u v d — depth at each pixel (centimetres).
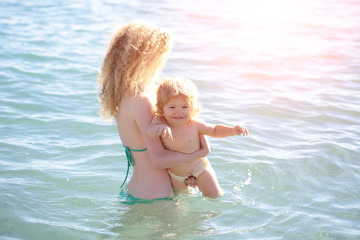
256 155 459
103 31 1025
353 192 387
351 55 870
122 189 375
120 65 339
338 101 629
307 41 978
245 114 581
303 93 663
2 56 805
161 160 334
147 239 316
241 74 752
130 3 1399
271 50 904
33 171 420
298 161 446
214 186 362
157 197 347
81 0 1427
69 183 401
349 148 475
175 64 799
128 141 350
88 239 317
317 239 315
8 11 1223
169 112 338
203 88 681
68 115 564
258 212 352
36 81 689
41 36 961
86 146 480
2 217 342
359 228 330
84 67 765
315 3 1446
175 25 1114
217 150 470
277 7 1377
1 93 631
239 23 1148
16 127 523
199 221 338
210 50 895
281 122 557
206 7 1363
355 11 1316
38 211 353
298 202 371
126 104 342
